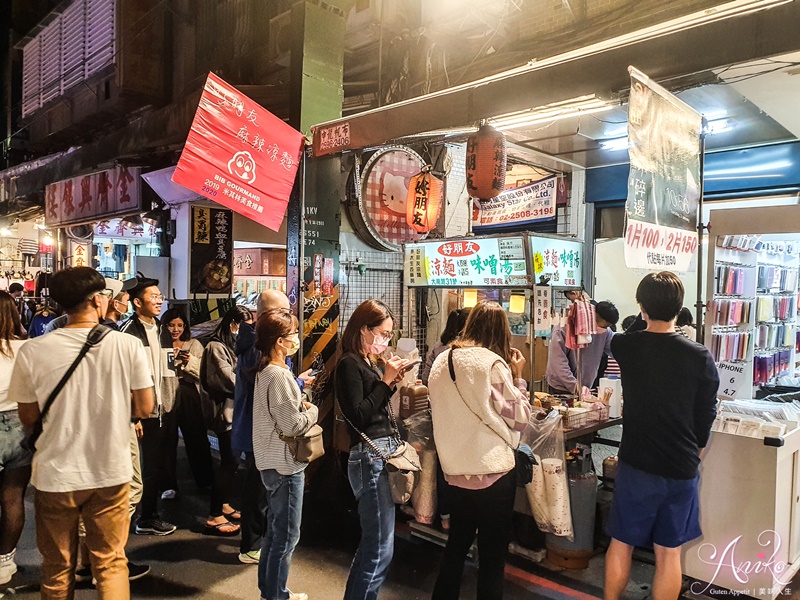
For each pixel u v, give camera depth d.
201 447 5.04
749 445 3.24
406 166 6.30
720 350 5.04
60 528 2.63
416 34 6.61
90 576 3.63
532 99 3.65
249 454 3.82
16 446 3.51
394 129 4.33
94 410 2.65
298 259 5.12
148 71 8.89
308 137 5.08
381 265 6.39
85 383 2.64
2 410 3.47
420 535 4.17
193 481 5.54
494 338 2.98
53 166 9.40
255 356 3.54
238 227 7.31
